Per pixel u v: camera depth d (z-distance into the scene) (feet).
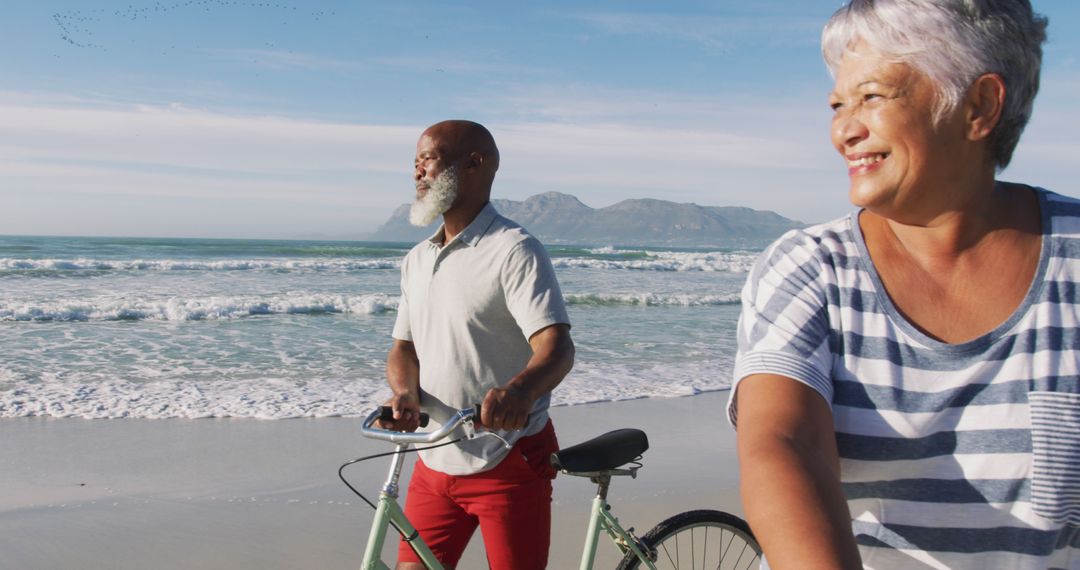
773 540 2.96
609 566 15.20
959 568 3.92
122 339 41.86
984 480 3.75
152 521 17.03
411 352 10.19
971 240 3.77
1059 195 3.92
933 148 3.59
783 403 3.58
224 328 47.26
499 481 9.12
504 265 9.09
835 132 3.85
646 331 49.83
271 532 16.58
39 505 17.84
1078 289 3.69
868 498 4.01
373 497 18.69
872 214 4.04
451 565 9.60
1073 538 3.91
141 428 24.31
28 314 49.29
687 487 19.88
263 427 24.68
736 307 68.44
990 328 3.73
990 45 3.46
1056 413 3.63
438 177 9.44
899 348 3.77
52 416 25.46
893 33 3.52
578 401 29.19
